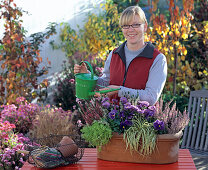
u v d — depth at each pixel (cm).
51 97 493
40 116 361
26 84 452
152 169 161
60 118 352
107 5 540
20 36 425
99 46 511
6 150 295
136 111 170
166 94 469
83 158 181
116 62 206
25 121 380
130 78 193
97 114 174
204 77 495
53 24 486
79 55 519
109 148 172
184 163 170
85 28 531
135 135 166
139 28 187
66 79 484
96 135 167
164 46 450
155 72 186
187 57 509
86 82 180
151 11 439
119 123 167
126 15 187
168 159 168
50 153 166
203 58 498
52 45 492
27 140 322
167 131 170
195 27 482
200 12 518
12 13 420
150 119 172
